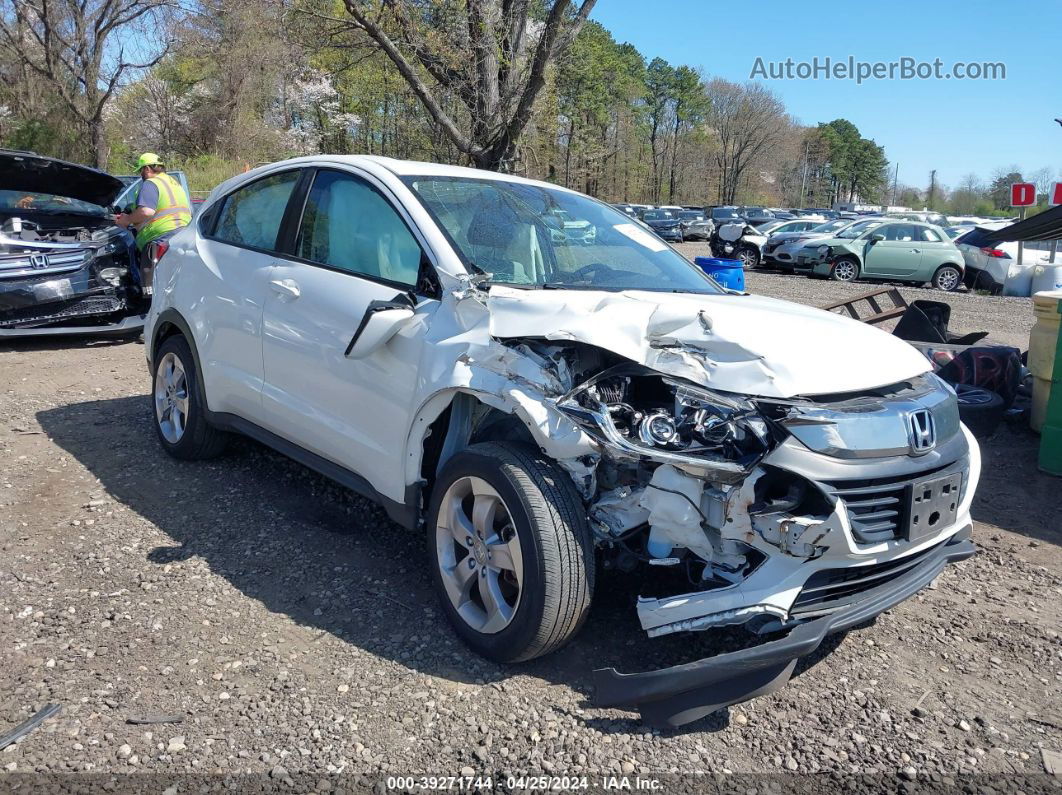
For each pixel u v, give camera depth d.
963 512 3.16
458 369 3.09
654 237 4.48
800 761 2.69
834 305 7.65
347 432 3.65
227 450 5.29
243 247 4.53
